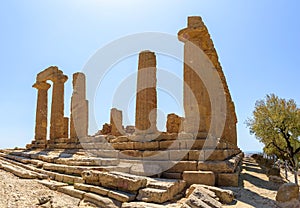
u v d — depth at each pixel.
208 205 7.25
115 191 8.59
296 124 24.56
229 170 9.86
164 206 7.41
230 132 19.55
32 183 10.36
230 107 20.52
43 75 23.58
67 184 10.42
